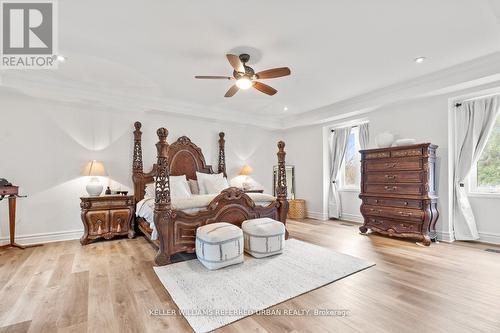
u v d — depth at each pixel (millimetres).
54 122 4129
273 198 4016
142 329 1754
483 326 1763
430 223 3773
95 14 2221
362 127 5410
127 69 3389
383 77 3770
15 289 2346
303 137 6469
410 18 2330
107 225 4062
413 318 1864
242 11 2199
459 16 2303
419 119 4227
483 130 3756
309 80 3881
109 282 2500
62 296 2209
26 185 3908
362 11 2223
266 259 3123
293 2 2092
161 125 5125
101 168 4152
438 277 2574
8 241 3756
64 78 3680
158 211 2990
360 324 1799
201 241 2902
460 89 3676
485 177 3857
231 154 6141
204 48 2848
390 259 3111
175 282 2473
